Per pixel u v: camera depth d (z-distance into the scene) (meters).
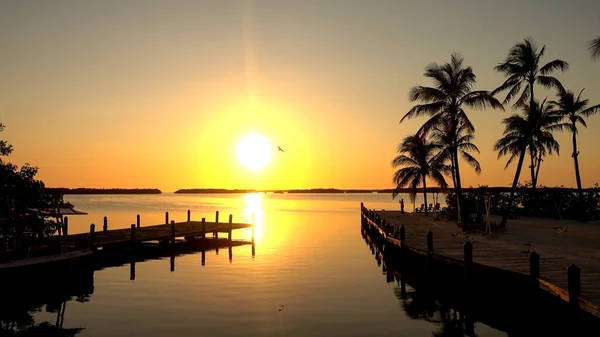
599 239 23.70
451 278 17.97
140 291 18.30
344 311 15.14
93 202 141.88
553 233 27.00
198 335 12.57
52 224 21.45
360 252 29.97
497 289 15.45
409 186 50.06
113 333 12.95
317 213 81.25
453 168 39.22
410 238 24.89
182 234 32.72
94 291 18.55
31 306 16.53
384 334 12.79
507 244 21.70
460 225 29.61
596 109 37.16
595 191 39.59
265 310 15.13
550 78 29.44
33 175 20.97
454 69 32.09
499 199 42.41
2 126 20.23
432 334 12.86
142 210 85.00
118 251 28.58
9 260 18.36
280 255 28.48
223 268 23.66
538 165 41.62
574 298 10.90
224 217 64.81
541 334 12.62
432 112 32.19
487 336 12.66
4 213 19.67
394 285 19.47
